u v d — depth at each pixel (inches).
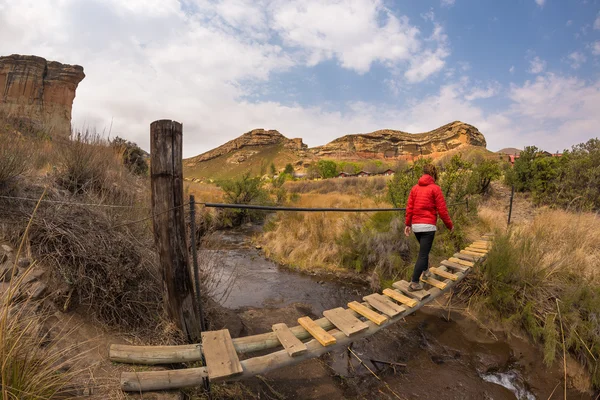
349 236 319.6
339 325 128.9
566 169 444.1
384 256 286.4
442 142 7352.4
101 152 222.8
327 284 265.0
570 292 178.2
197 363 114.7
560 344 156.3
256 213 567.2
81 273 120.6
